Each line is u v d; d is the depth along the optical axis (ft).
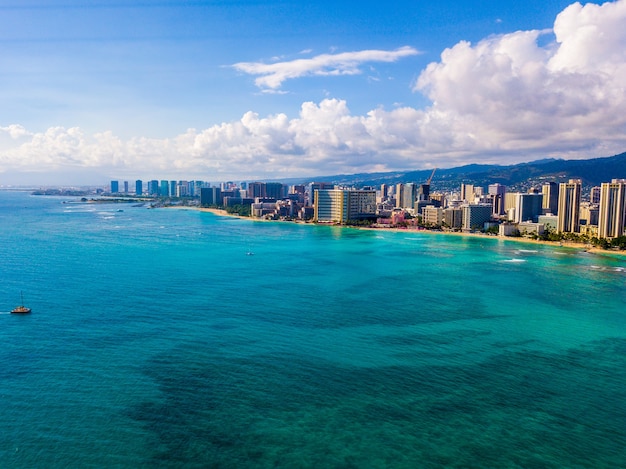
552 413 343.67
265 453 288.10
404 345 474.90
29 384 368.68
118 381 376.68
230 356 433.48
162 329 505.25
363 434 311.47
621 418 338.54
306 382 383.86
